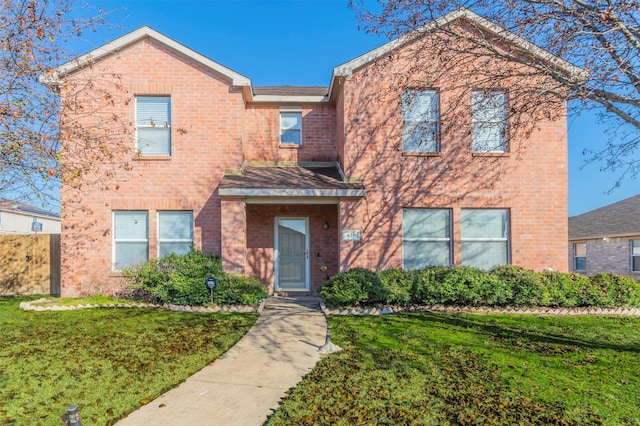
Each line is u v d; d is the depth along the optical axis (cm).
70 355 588
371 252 1066
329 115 1292
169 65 1130
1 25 631
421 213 1102
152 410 422
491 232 1104
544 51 667
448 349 638
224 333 727
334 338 700
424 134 1055
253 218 1213
